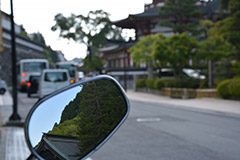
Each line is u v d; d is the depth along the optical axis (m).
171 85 35.94
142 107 21.17
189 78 36.06
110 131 1.53
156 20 51.22
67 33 58.84
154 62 41.91
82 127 1.48
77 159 1.46
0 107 18.84
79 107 1.48
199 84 35.12
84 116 1.49
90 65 60.16
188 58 32.94
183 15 45.66
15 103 12.06
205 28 45.00
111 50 66.12
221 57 29.98
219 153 7.24
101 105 1.52
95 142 1.50
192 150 7.57
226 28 25.25
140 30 51.16
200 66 45.19
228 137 9.34
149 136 9.59
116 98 1.55
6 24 60.28
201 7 47.91
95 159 6.78
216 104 21.92
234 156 6.95
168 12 46.50
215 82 30.34
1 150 7.23
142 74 56.47
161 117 14.84
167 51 32.16
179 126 11.77
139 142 8.66
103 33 57.22
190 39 31.83
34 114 1.40
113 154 7.25
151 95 37.97
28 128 1.37
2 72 56.72
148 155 7.10
